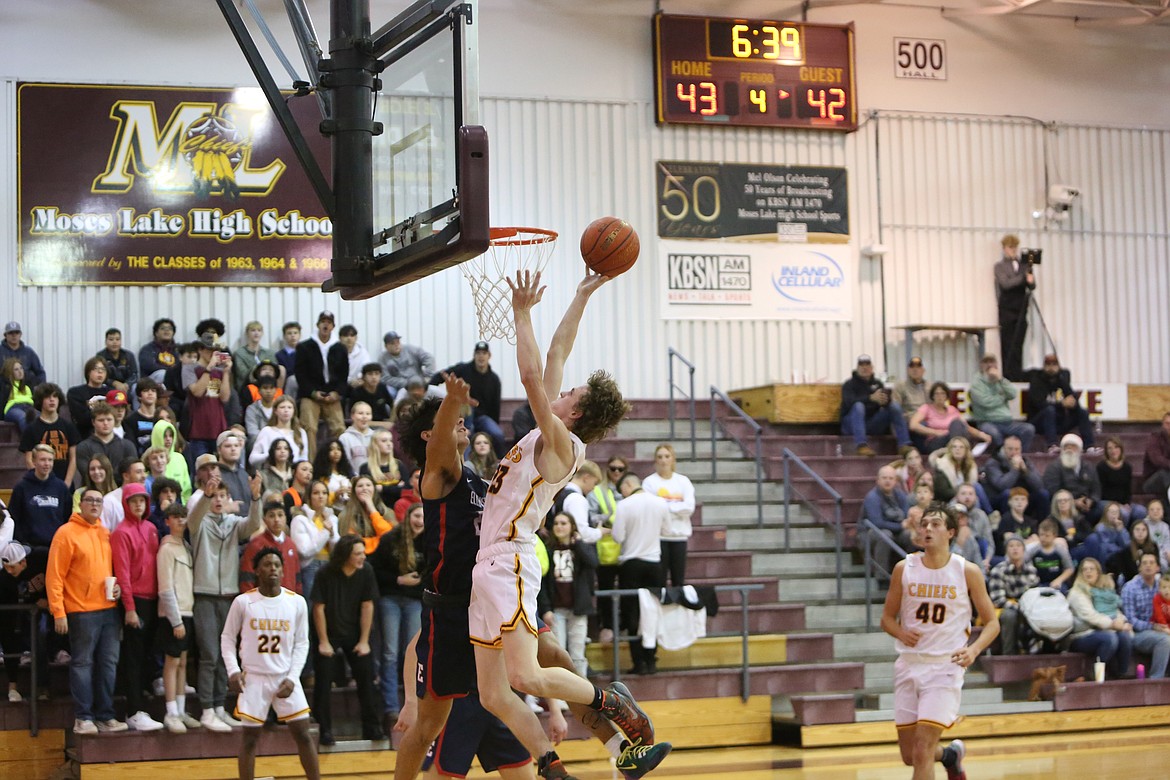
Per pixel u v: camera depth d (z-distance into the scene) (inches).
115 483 515.8
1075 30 810.2
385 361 660.1
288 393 622.2
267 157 681.6
